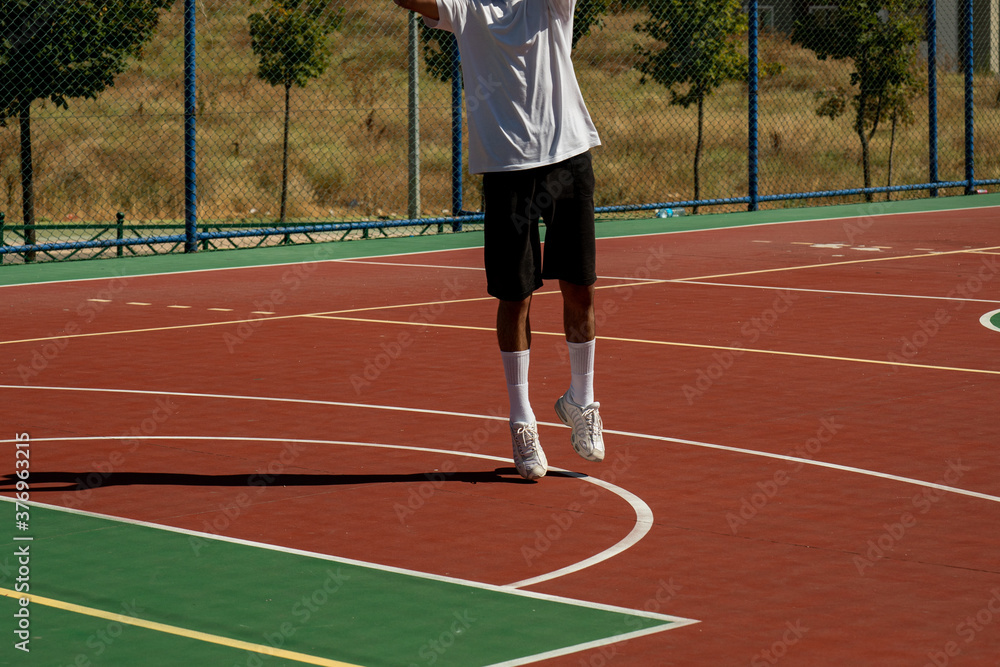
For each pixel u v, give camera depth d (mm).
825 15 31125
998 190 34375
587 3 29359
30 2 23672
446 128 41594
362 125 40656
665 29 28750
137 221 29750
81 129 37344
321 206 32281
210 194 32406
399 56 47781
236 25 49188
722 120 44469
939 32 53719
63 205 30750
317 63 27734
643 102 46188
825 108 33375
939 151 40406
